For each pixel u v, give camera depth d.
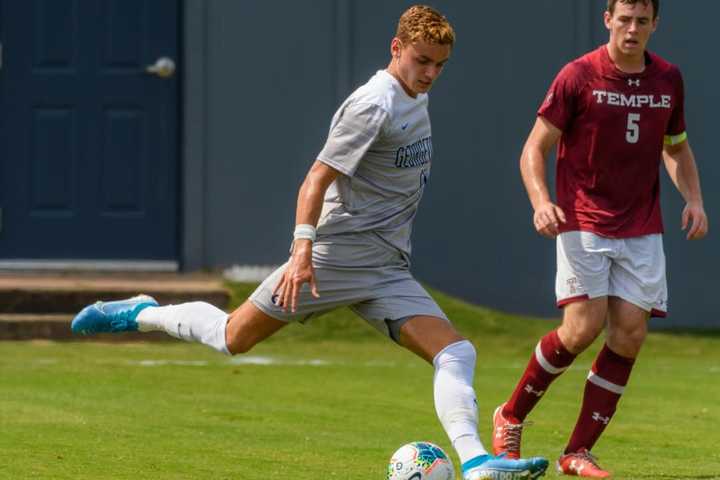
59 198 46.88
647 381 36.34
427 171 20.09
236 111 46.91
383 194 19.69
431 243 47.72
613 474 22.23
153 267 46.94
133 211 46.94
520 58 47.78
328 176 19.00
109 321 21.56
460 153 47.69
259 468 22.09
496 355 41.50
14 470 21.27
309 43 47.06
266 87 46.97
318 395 31.97
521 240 47.91
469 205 47.81
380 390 33.12
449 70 47.59
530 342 43.44
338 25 47.03
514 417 22.86
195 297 42.59
